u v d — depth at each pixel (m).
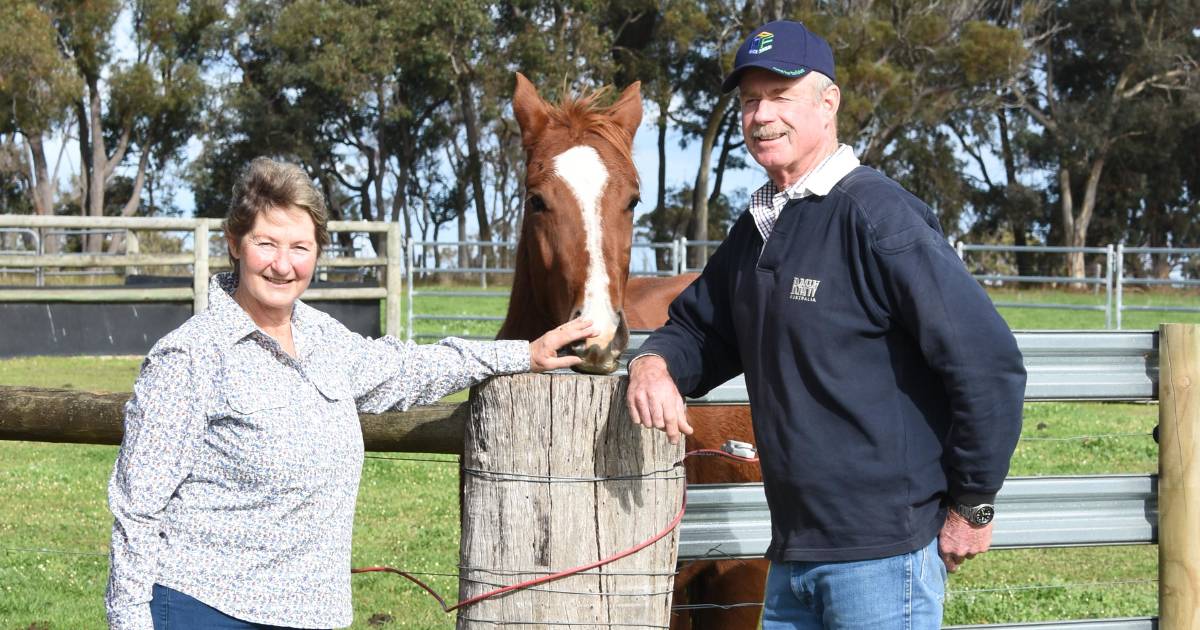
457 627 2.63
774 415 2.54
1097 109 43.41
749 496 3.11
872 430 2.43
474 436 2.57
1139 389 3.12
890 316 2.43
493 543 2.54
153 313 13.90
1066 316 21.12
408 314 15.23
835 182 2.52
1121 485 3.11
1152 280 15.44
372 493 7.39
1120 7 44.03
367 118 45.38
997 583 5.70
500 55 36.22
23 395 3.38
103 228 13.18
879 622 2.44
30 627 4.90
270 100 45.44
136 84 41.38
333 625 2.52
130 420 2.40
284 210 2.48
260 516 2.43
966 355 2.31
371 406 2.69
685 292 2.90
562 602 2.53
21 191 49.97
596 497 2.52
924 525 2.45
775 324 2.52
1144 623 3.19
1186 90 42.94
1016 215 45.50
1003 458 2.35
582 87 4.21
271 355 2.49
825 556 2.47
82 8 40.56
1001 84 37.59
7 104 37.06
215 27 44.69
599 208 3.58
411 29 35.78
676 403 2.45
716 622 3.80
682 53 40.88
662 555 2.55
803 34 2.60
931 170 43.81
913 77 34.88
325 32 38.19
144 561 2.35
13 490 7.34
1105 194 46.88
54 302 13.47
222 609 2.39
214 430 2.42
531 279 3.83
